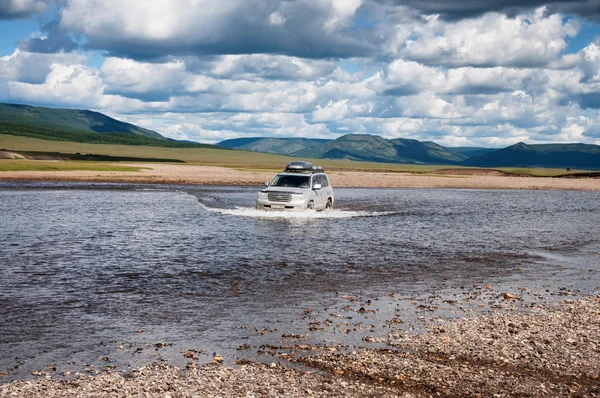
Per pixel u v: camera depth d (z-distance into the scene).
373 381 7.63
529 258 17.72
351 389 7.33
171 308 11.02
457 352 8.78
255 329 9.78
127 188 53.00
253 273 14.49
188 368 7.93
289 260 16.45
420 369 8.04
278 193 29.86
